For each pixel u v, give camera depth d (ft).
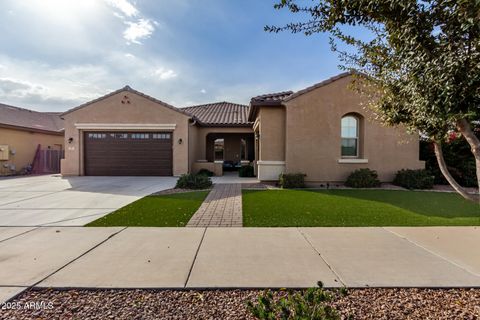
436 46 8.45
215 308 9.87
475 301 10.22
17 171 68.03
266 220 22.00
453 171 42.80
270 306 7.87
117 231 19.03
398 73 10.58
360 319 9.15
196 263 13.62
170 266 13.25
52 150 76.38
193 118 58.54
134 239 17.31
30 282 11.58
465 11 7.27
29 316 9.38
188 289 11.14
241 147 79.92
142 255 14.66
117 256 14.51
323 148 42.47
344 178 42.73
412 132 11.93
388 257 14.35
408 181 39.42
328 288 11.12
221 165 62.39
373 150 42.65
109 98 57.77
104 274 12.37
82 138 58.54
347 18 9.91
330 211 25.04
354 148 43.96
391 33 9.44
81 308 9.86
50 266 13.21
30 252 15.07
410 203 28.55
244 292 11.00
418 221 21.61
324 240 17.11
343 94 42.39
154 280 11.81
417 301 10.26
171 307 9.95
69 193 35.68
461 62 7.70
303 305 7.77
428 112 9.12
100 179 52.70
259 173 44.29
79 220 22.07
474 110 8.30
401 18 8.76
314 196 32.94
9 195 34.12
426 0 8.07
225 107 88.22
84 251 15.24
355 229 19.48
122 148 58.75
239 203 28.73
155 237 17.72
